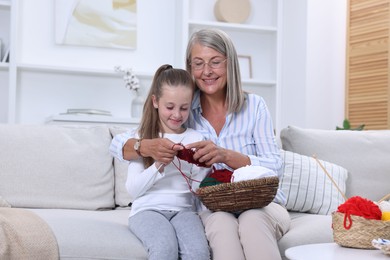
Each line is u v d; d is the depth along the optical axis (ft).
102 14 14.71
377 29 13.98
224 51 6.96
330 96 14.87
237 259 5.57
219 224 5.84
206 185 6.32
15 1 13.48
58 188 8.01
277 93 15.69
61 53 14.55
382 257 4.95
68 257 5.70
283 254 6.46
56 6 14.37
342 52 15.03
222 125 7.23
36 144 8.12
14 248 5.52
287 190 8.32
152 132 6.73
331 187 8.55
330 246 5.57
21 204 7.81
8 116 13.44
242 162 6.57
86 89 14.75
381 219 5.49
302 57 14.74
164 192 6.54
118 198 8.40
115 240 5.89
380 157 9.21
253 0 16.08
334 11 14.96
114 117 13.69
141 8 15.20
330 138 9.30
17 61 14.12
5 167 7.88
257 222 5.76
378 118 13.99
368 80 14.24
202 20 15.58
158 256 5.55
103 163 8.34
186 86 6.51
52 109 14.47
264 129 7.16
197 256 5.61
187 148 6.19
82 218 6.55
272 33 16.08
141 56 15.19
